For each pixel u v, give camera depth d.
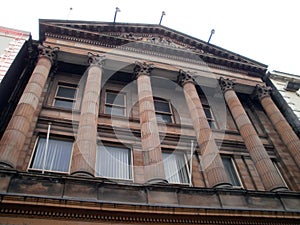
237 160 20.58
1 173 12.30
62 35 23.22
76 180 13.15
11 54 19.97
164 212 12.79
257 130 24.19
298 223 14.80
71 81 22.50
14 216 11.02
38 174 12.81
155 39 26.78
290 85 28.08
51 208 11.52
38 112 18.42
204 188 15.05
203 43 27.69
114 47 24.02
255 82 26.72
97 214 12.02
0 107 18.50
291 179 19.92
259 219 14.21
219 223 13.49
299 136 23.33
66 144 17.69
